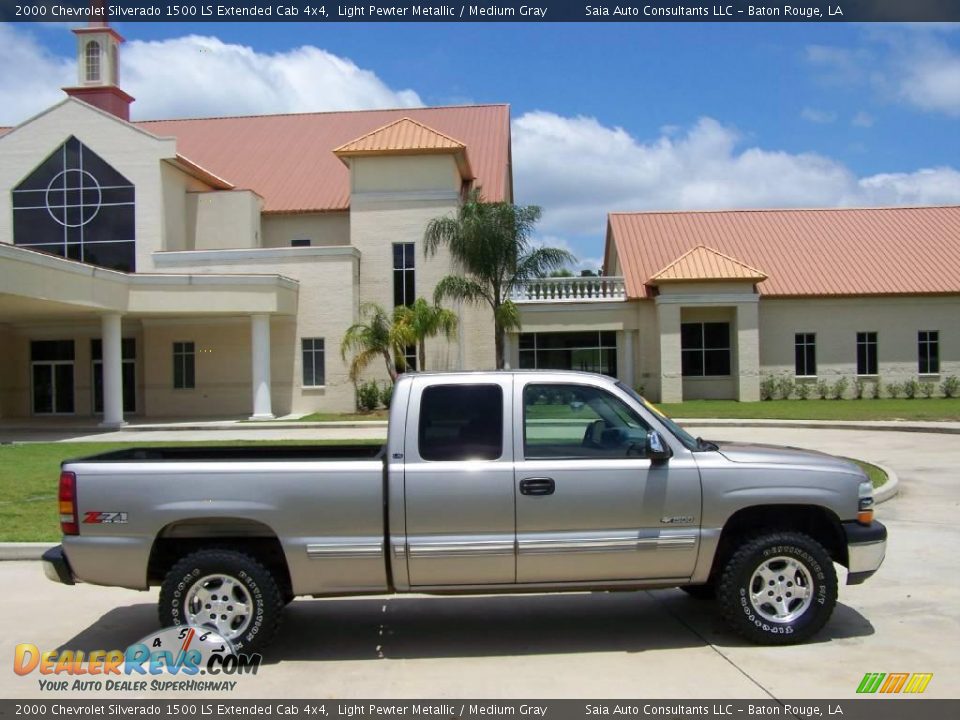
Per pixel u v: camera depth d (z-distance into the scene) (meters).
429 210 32.97
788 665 5.87
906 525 10.77
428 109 45.16
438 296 30.22
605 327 35.50
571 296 36.03
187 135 43.38
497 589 6.22
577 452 6.34
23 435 26.14
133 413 33.19
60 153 32.84
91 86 37.16
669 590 8.04
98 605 7.84
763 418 26.09
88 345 33.38
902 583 7.99
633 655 6.17
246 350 31.89
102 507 6.16
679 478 6.21
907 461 16.95
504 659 6.17
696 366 35.78
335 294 31.75
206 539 6.40
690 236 38.84
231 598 6.19
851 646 6.23
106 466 6.23
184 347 32.25
